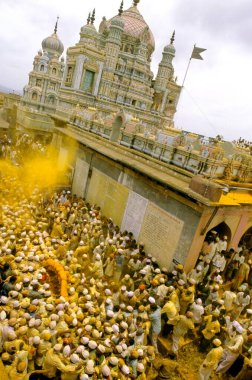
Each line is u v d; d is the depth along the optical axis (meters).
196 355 9.80
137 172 15.68
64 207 17.61
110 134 20.09
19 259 11.66
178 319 9.27
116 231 15.59
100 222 15.84
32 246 13.32
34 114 36.19
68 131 24.33
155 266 13.35
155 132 18.20
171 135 16.33
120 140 18.95
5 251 11.85
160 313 9.29
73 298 10.39
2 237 13.23
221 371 9.20
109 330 8.41
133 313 9.51
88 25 35.31
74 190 22.45
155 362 9.21
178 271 12.02
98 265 12.21
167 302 9.64
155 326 9.20
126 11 46.88
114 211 17.67
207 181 12.25
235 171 15.33
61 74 48.25
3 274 10.55
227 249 14.56
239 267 13.62
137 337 8.45
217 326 9.52
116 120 19.77
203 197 11.74
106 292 10.76
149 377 8.54
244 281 13.68
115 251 13.22
